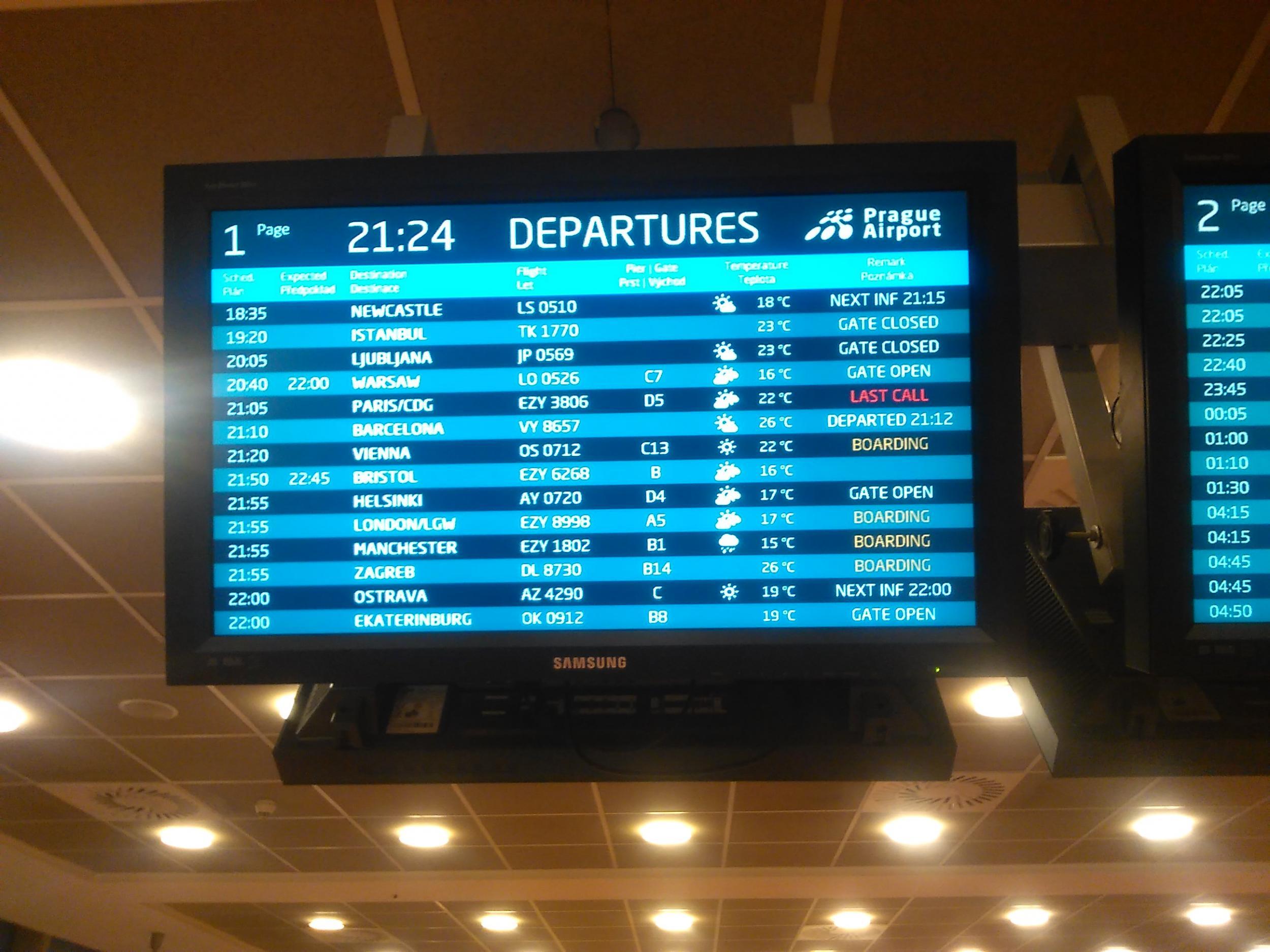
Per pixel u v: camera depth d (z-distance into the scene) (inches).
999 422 58.0
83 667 192.7
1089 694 57.6
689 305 60.8
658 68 88.4
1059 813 243.4
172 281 60.6
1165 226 56.9
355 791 229.6
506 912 309.3
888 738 58.0
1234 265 57.6
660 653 56.7
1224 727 55.3
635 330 60.7
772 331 60.4
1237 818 240.4
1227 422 56.1
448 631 57.6
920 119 92.4
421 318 61.2
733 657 56.6
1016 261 59.1
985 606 56.6
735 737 58.8
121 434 136.8
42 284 113.4
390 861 281.0
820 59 87.5
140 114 92.9
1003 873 283.1
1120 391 59.4
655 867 283.0
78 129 94.3
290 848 274.7
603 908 305.0
